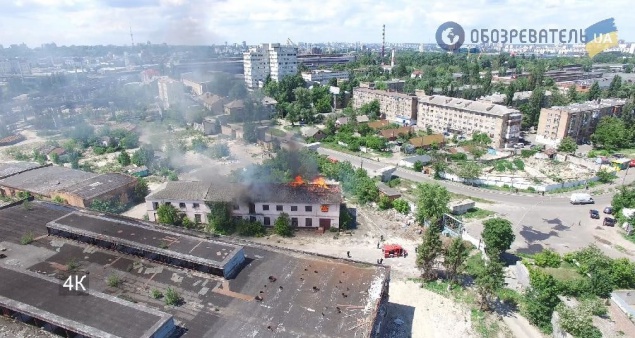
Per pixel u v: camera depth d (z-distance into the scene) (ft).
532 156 383.45
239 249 152.87
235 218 225.15
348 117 502.79
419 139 404.77
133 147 395.75
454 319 156.97
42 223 183.62
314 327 121.80
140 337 110.22
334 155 383.24
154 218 231.50
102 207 238.89
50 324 122.52
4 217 189.06
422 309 162.09
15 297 126.93
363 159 370.53
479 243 205.46
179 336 117.70
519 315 159.43
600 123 420.77
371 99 565.12
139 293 135.95
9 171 299.17
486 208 261.44
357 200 264.72
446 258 174.91
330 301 133.39
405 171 336.70
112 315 119.34
